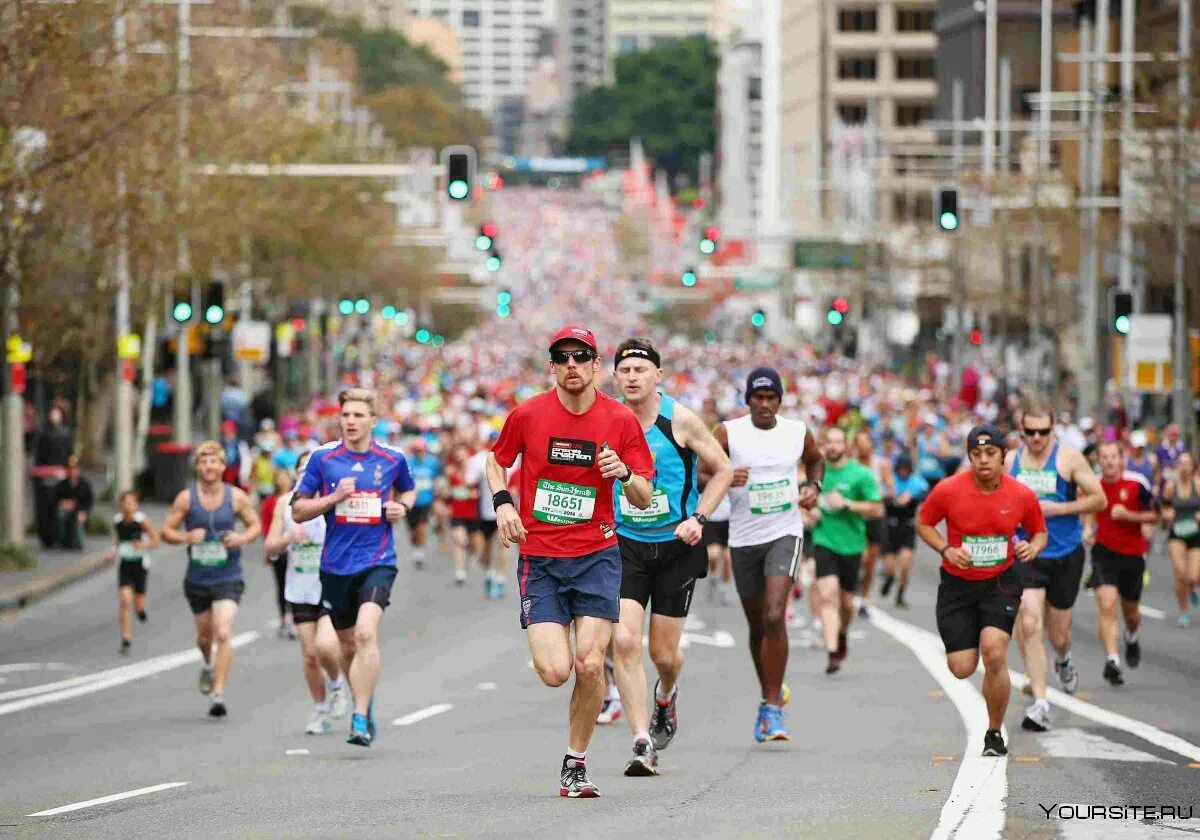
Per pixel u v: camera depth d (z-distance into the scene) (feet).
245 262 440.04
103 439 451.12
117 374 339.98
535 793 94.48
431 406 488.44
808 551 199.52
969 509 105.29
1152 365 349.82
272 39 382.83
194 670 174.40
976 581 106.22
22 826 87.20
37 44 210.38
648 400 102.12
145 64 251.39
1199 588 234.17
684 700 145.07
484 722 132.98
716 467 102.32
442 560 304.71
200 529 140.05
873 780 97.76
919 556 315.37
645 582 102.37
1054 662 167.22
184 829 84.07
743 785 96.27
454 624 214.28
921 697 143.43
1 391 282.77
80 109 223.51
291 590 127.13
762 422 114.01
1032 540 105.70
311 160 460.55
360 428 114.83
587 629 88.69
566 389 88.02
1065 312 576.61
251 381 636.48
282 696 152.97
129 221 272.51
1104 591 148.56
